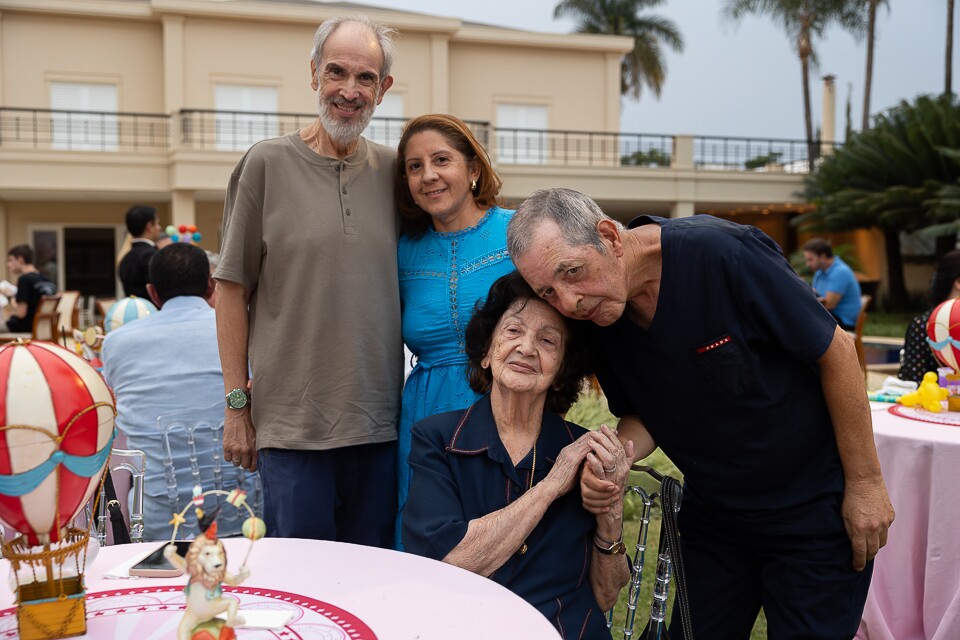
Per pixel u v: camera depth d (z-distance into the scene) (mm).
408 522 1777
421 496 1791
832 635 1953
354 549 1603
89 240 17938
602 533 1788
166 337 2764
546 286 1685
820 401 1906
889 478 2820
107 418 1197
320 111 2316
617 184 18672
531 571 1729
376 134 18812
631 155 21516
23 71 17203
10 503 1127
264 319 2344
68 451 1137
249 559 1540
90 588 1402
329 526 2344
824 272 8477
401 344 2465
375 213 2387
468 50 19688
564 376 1945
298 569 1485
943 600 2691
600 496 1734
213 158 15766
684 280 1771
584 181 18375
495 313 1939
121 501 2629
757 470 1927
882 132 20016
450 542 1668
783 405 1860
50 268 17766
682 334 1809
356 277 2318
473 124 18844
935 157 19094
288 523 2291
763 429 1872
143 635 1215
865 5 26875
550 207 1675
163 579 1447
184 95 17734
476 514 1812
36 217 17625
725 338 1784
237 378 2365
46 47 17281
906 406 3330
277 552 1583
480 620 1260
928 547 2715
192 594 1096
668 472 4605
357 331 2311
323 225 2295
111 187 15898
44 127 17438
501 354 1847
